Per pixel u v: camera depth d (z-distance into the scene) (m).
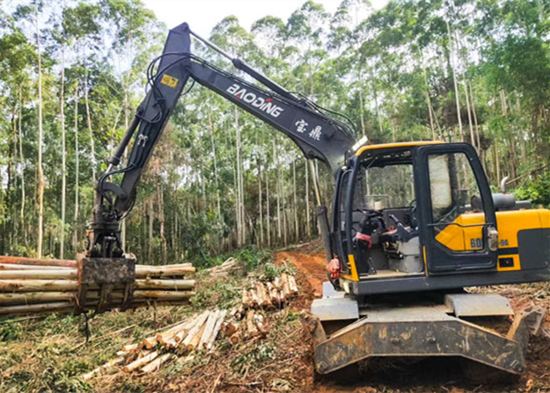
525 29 17.55
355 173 4.73
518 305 6.82
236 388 4.79
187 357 5.96
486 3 23.06
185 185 35.44
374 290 4.53
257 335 6.57
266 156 40.06
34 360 6.61
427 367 4.77
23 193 27.16
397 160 5.27
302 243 35.69
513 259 4.52
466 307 4.30
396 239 4.91
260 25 33.88
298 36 33.38
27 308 4.43
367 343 4.10
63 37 23.52
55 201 29.95
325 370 4.18
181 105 32.59
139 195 29.03
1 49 19.70
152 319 8.74
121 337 7.91
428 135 28.62
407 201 5.31
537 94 16.75
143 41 26.92
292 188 40.84
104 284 4.63
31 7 20.94
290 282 10.33
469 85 26.80
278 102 6.14
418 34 27.34
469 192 4.61
